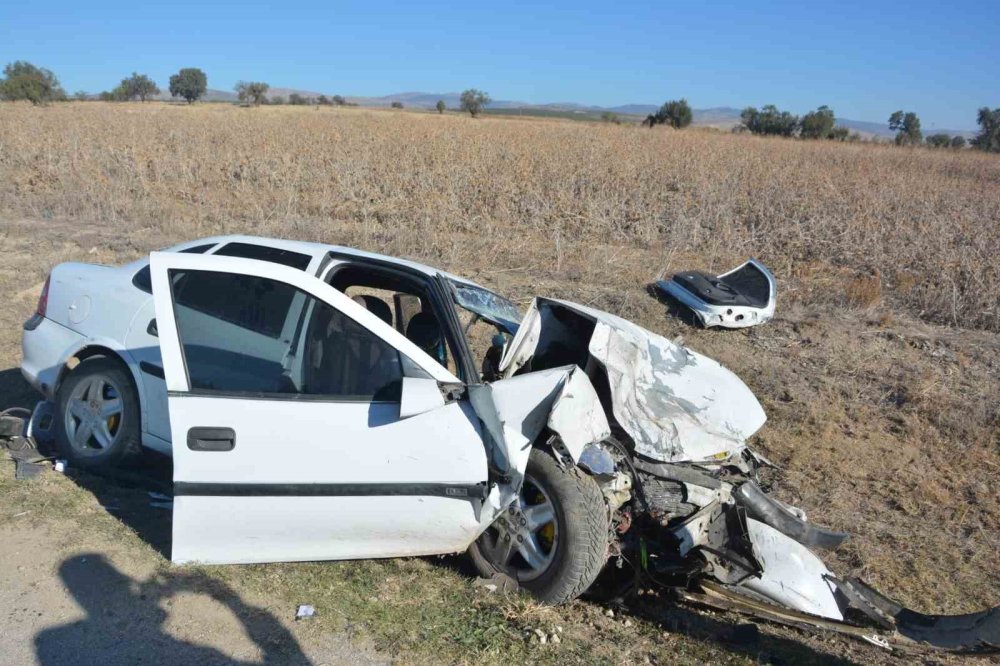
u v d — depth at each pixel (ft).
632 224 41.83
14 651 10.29
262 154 65.05
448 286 14.46
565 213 43.37
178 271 12.34
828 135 206.49
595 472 11.98
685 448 12.50
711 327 26.53
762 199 50.75
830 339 25.89
